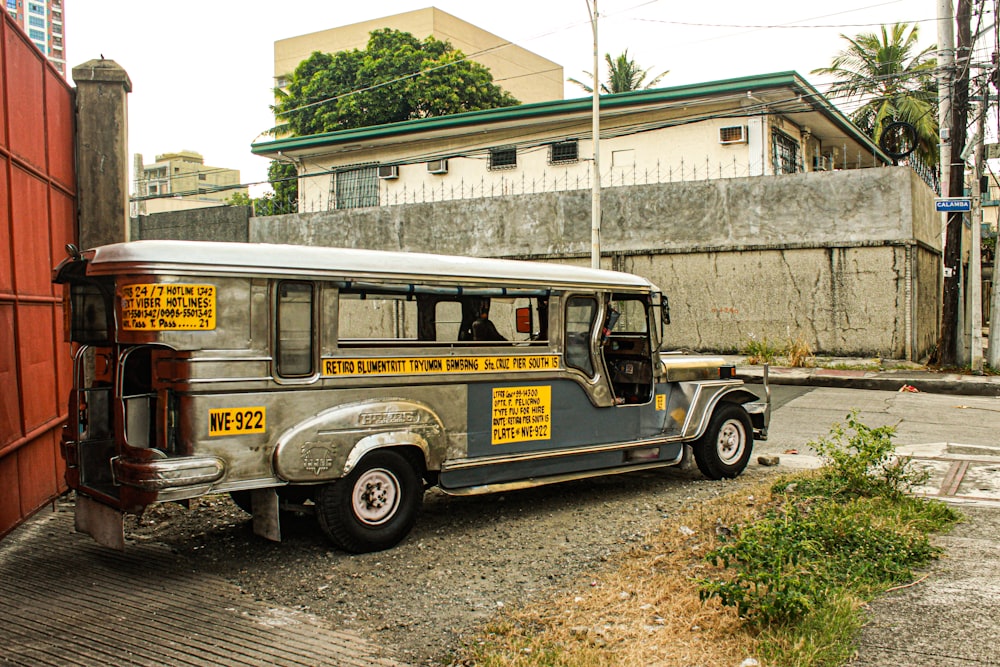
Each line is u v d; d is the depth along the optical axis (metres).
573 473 7.11
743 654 3.98
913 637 4.18
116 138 8.62
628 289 7.47
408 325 6.05
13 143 6.69
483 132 25.44
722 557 4.89
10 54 6.67
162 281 4.95
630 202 19.98
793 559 4.96
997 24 15.59
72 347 6.00
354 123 30.36
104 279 5.46
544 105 23.36
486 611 4.73
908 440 10.30
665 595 4.81
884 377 15.71
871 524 5.93
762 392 15.02
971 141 16.77
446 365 6.21
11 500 6.38
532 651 4.06
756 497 7.11
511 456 6.61
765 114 19.80
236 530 6.45
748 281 18.73
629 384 7.84
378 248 23.38
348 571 5.47
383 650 4.21
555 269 7.02
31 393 6.87
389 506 5.95
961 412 12.62
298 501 6.33
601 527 6.50
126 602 4.90
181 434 5.02
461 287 6.30
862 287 17.58
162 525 6.60
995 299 16.94
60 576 5.38
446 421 6.22
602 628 4.37
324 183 28.62
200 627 4.52
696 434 7.86
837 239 17.75
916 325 17.53
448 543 6.11
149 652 4.18
